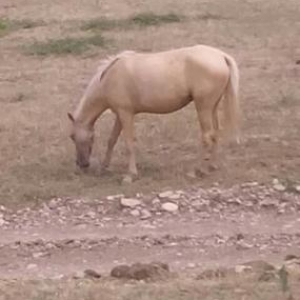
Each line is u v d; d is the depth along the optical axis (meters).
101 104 14.00
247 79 19.91
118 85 13.74
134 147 15.28
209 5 31.16
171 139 15.78
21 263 11.31
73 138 14.20
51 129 16.53
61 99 18.78
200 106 13.60
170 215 12.81
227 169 14.18
